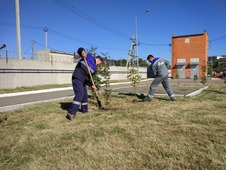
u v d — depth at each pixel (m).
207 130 3.95
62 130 4.08
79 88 5.09
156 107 6.23
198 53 39.47
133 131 3.93
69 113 4.94
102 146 3.26
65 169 2.60
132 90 12.75
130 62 8.92
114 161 2.78
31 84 17.48
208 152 2.98
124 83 24.16
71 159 2.84
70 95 11.20
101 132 3.90
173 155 2.91
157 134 3.74
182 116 5.04
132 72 8.88
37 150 3.16
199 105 6.50
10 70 15.74
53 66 19.72
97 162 2.75
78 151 3.09
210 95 9.11
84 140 3.53
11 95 12.11
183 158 2.82
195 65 39.69
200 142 3.34
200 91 11.14
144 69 42.03
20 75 16.53
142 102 7.23
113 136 3.68
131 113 5.41
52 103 7.54
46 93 12.87
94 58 5.80
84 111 5.67
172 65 41.75
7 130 4.15
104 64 7.46
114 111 5.74
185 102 7.12
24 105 7.46
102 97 8.70
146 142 3.38
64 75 21.19
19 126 4.44
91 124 4.45
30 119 5.02
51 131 4.02
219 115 5.11
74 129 4.12
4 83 15.40
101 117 5.07
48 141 3.51
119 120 4.72
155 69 7.27
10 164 2.74
